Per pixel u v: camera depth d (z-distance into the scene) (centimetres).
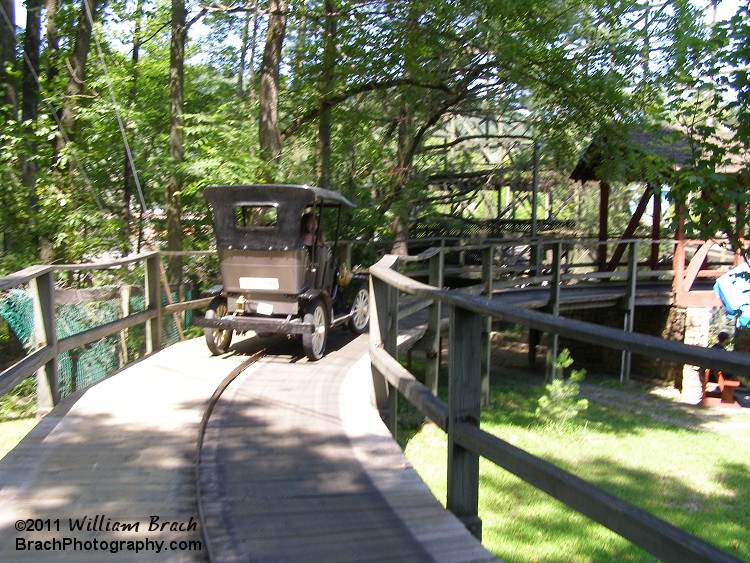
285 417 549
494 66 1546
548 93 1533
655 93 1268
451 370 357
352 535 340
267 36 1357
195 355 813
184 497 389
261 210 1007
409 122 1831
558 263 1483
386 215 1733
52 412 554
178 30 1540
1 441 715
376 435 504
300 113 1709
